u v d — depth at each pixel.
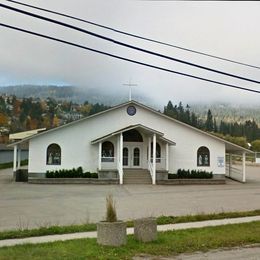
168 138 40.75
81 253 11.88
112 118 39.69
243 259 11.97
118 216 19.84
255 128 175.50
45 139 38.56
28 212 20.89
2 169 59.25
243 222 18.02
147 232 13.68
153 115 40.50
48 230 15.12
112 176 37.69
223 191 32.25
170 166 40.72
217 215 19.50
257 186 37.16
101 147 38.84
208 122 182.00
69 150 38.81
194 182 38.88
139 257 12.07
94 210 21.72
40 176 38.28
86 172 38.47
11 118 142.62
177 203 24.89
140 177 38.22
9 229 16.12
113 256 11.84
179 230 15.88
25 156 83.19
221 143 41.56
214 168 41.38
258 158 78.62
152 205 23.89
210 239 14.40
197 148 41.25
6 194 28.70
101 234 12.98
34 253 11.70
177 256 12.32
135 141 40.31
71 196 27.81
